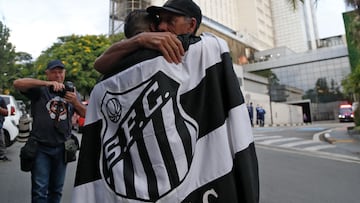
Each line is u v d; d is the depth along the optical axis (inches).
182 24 48.9
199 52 45.3
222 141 42.7
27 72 1190.9
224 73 45.6
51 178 108.9
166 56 43.2
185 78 43.9
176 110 42.5
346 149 320.5
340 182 181.6
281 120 1386.6
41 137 104.5
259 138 442.0
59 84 104.0
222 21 2476.6
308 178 191.8
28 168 103.2
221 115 43.7
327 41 2222.0
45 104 107.3
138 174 41.4
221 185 41.4
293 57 1924.2
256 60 2087.8
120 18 1576.0
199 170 42.8
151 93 42.5
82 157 46.5
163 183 40.4
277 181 183.3
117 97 44.8
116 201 41.4
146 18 51.8
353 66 745.6
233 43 1963.6
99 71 49.1
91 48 958.4
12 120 296.5
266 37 2792.8
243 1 2709.2
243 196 41.5
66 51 927.0
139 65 43.7
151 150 41.4
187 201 40.7
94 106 48.2
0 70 1210.0
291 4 466.3
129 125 43.2
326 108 1836.9
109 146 44.4
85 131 47.7
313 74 1875.0
